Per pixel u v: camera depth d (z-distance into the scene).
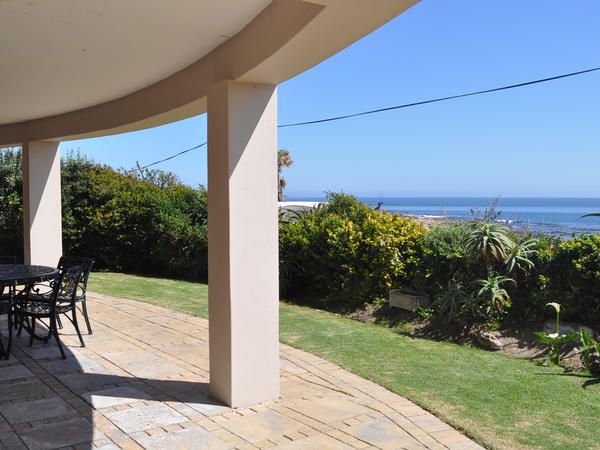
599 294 4.98
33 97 5.55
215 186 3.75
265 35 3.07
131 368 4.55
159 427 3.32
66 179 11.54
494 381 4.25
